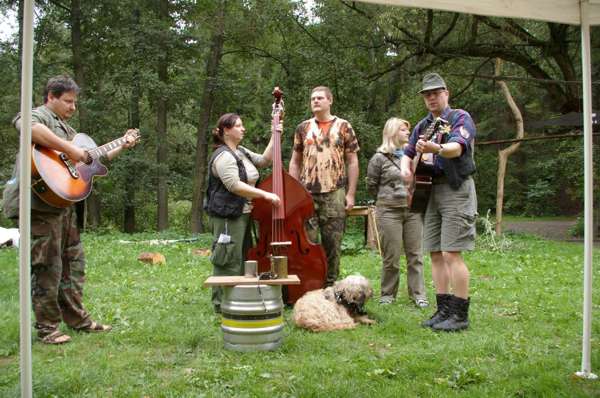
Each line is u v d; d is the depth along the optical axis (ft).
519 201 84.69
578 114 41.93
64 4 55.47
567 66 48.16
